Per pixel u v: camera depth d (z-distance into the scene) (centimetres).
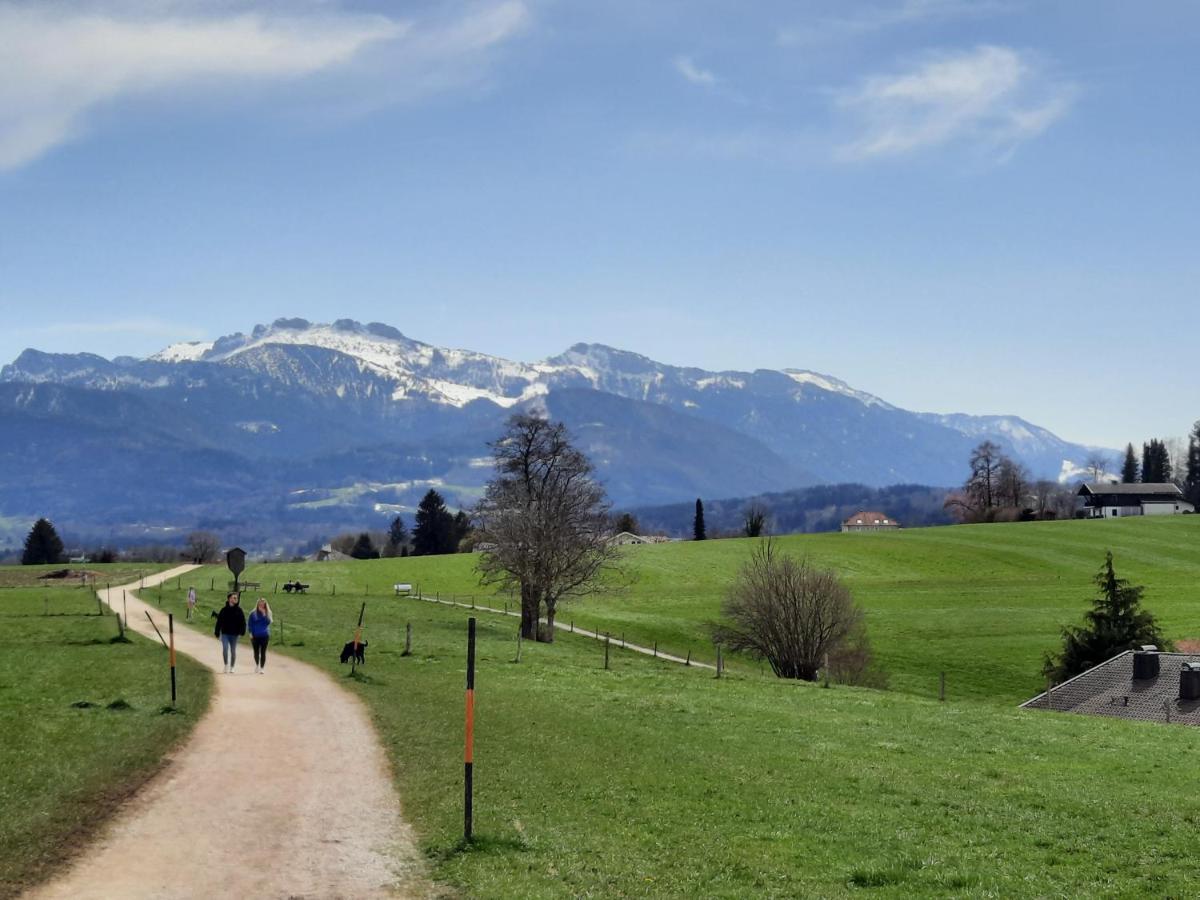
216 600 9869
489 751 2930
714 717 3984
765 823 2264
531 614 8875
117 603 9044
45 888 1669
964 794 2641
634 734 3406
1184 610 11844
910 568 15925
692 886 1791
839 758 3145
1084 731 4172
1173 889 1809
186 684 3941
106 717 3089
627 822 2230
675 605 12725
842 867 1931
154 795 2266
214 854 1884
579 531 8950
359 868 1844
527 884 1758
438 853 1936
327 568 15612
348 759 2730
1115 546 17575
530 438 9219
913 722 4169
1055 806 2500
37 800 2134
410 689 4219
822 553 17012
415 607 10656
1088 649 8675
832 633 8612
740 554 16750
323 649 5894
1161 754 3525
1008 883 1834
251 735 2997
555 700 4197
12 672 4128
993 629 11162
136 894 1664
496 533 8881
